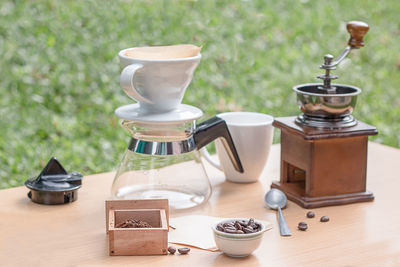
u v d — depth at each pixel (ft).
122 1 11.76
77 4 11.51
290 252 3.82
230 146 4.42
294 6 12.76
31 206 4.30
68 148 7.57
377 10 13.06
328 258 3.76
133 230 3.77
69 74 9.34
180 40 10.50
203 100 8.84
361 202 4.35
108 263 3.73
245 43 10.81
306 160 4.28
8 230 4.02
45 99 8.72
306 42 11.23
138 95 4.06
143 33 10.75
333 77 4.38
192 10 11.83
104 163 7.30
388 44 11.60
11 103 8.54
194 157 4.31
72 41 10.21
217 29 11.04
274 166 4.90
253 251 3.78
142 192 4.24
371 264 3.72
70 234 3.99
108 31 10.62
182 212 4.20
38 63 9.56
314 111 4.27
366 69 10.59
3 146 7.42
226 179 4.68
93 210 4.26
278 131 8.17
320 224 4.09
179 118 4.12
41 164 7.11
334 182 4.32
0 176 6.79
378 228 4.05
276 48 10.87
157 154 4.17
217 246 3.78
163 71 4.04
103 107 8.64
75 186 4.35
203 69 9.73
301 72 10.07
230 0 12.48
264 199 4.32
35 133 7.89
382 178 4.67
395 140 8.27
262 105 8.98
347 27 4.43
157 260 3.75
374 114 9.01
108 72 9.48
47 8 11.25
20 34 10.30
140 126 4.16
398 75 10.50
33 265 3.71
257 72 9.99
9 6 11.15
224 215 4.18
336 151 4.28
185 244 3.86
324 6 12.94
